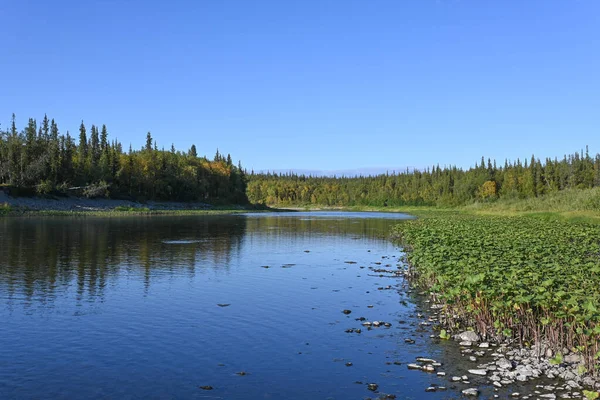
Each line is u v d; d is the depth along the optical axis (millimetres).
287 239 46000
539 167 139625
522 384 10859
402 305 18656
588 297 13406
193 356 12867
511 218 62719
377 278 24531
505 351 13156
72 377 11383
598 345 11945
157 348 13492
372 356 12867
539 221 52875
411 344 13844
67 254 31906
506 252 22562
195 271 26172
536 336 13289
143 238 44031
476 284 15086
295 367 12078
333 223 76562
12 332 14844
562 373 11398
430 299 19672
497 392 10438
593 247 26297
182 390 10680
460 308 16094
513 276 16094
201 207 146000
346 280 23891
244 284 22672
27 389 10672
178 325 15750
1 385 10867
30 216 80812
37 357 12703
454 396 10297
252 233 52906
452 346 13664
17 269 25828
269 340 14227
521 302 13727
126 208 110938
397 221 83625
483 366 12031
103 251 33812
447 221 51812
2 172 107188
